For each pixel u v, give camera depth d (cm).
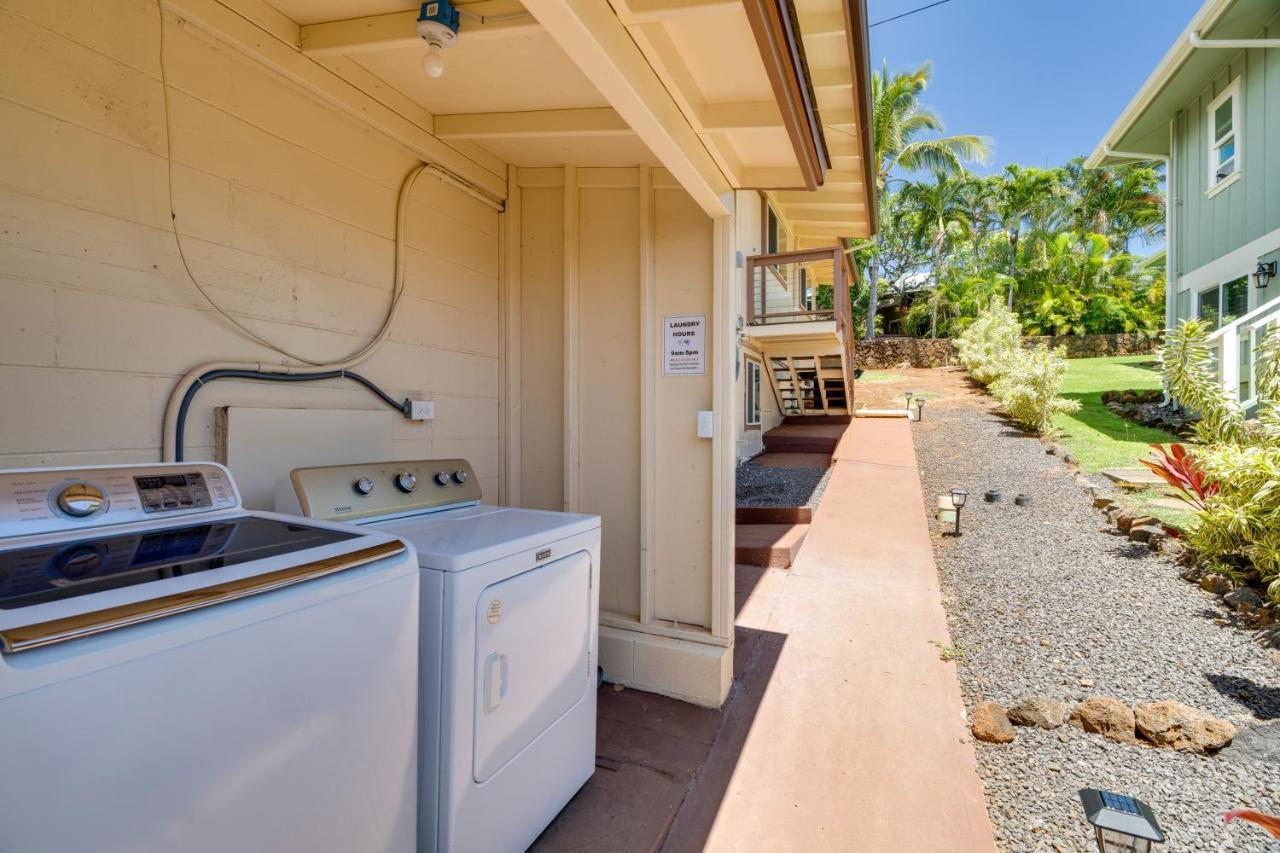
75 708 86
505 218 329
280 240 218
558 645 198
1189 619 344
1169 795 216
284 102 218
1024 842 197
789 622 368
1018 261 2083
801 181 289
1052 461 712
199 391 194
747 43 200
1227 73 811
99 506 136
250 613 109
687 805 210
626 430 313
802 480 713
